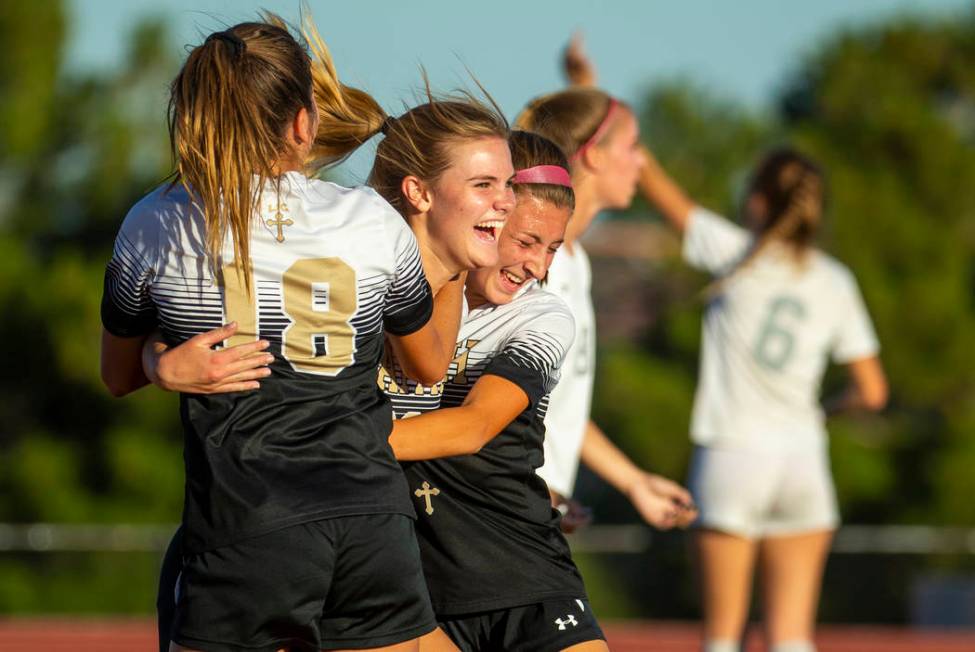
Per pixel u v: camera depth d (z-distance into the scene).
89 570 43.19
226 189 7.12
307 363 7.32
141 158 54.72
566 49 12.95
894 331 54.25
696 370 53.97
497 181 8.29
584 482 56.28
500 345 8.85
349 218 7.46
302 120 7.50
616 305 62.91
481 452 8.67
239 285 7.23
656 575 46.84
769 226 15.28
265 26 7.58
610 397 51.53
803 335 15.06
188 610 7.16
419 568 7.58
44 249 53.44
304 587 7.08
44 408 50.03
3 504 48.19
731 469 14.83
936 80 65.00
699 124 67.88
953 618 32.25
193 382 7.12
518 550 8.70
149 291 7.39
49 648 25.73
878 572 41.25
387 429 7.61
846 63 63.94
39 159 53.66
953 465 51.88
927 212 58.62
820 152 59.44
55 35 53.44
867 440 53.59
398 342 7.94
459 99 8.48
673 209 15.74
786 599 14.89
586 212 10.73
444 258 8.36
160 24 56.06
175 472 49.34
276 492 7.09
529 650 8.60
